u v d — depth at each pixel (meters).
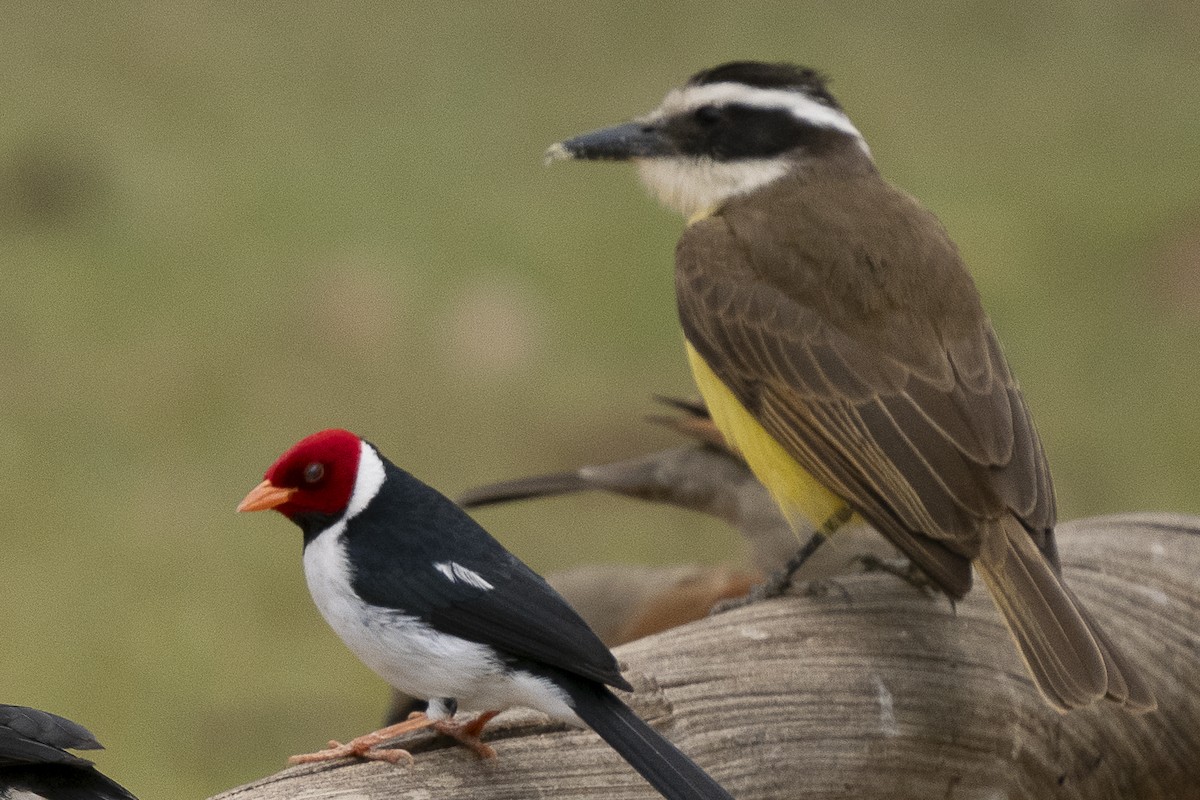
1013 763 6.47
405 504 5.54
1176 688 6.93
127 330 16.03
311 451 5.50
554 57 21.00
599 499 14.49
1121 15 22.41
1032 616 6.39
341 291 16.53
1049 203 18.08
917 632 6.51
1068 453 14.80
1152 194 18.20
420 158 18.92
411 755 5.41
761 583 7.96
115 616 12.89
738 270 7.74
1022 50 21.61
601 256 17.33
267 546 13.77
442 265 17.06
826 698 6.12
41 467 14.41
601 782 5.51
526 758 5.48
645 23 21.92
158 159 18.78
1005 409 7.09
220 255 16.97
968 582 6.61
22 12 22.12
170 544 13.65
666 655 6.05
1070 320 16.38
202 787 11.56
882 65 21.05
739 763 5.91
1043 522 6.79
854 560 7.56
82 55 21.05
